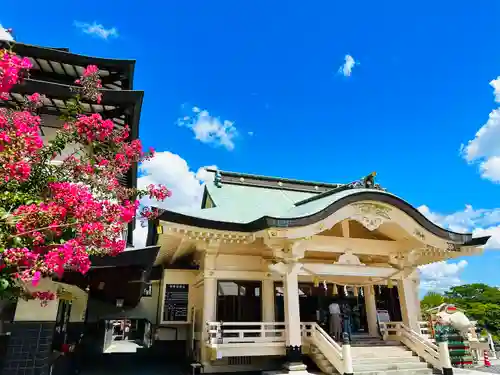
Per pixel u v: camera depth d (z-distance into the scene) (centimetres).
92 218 546
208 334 1307
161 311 1614
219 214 1466
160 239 1359
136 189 689
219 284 1491
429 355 1338
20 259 465
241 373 1327
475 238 1541
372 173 1492
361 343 1483
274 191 1994
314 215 1266
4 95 518
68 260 499
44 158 617
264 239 1315
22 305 779
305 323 1367
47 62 1135
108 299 1773
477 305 4178
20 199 527
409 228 1438
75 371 1278
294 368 1211
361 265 1495
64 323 1158
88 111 1077
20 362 746
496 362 1758
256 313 1509
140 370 1445
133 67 1222
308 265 1400
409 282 1570
